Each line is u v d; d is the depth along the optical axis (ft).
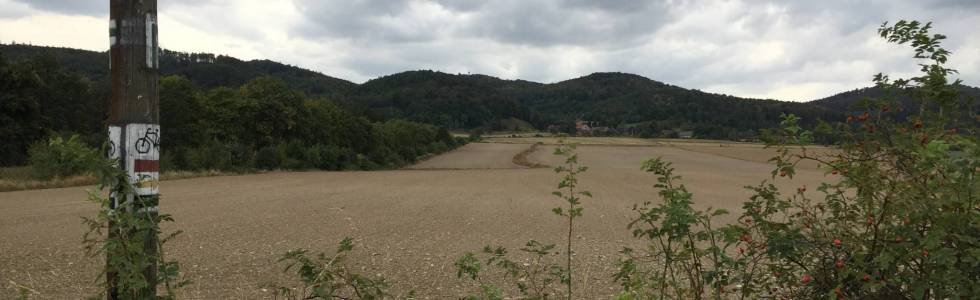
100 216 8.34
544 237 38.83
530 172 152.97
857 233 9.28
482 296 21.07
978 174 7.75
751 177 147.54
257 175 123.65
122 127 9.46
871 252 8.63
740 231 9.82
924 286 8.02
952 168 7.85
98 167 8.34
